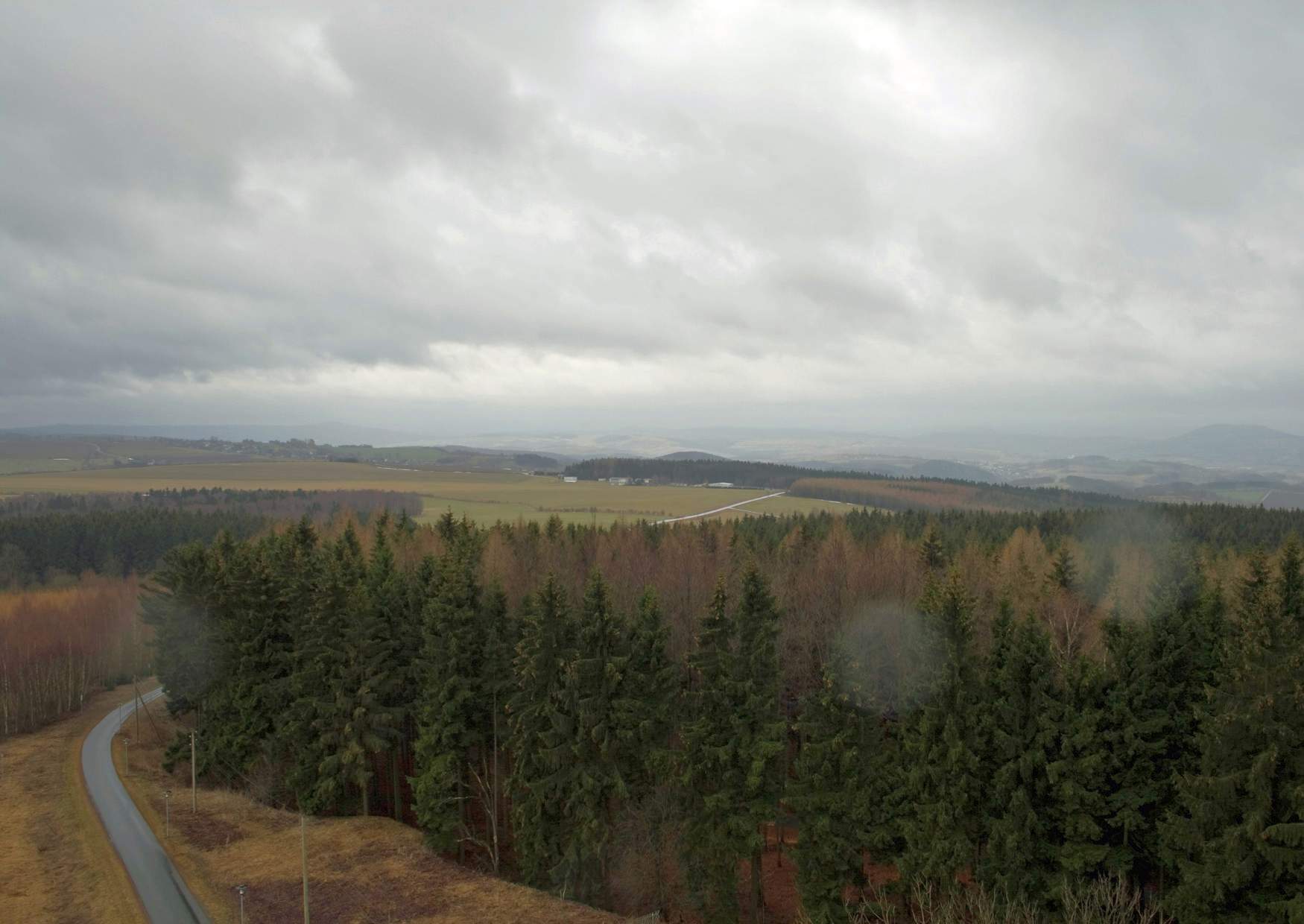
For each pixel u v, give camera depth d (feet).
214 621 182.91
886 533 296.71
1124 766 107.45
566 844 132.77
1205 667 110.93
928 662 132.67
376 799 179.52
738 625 126.52
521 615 152.35
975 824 110.63
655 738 136.05
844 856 116.98
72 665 269.03
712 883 124.36
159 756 208.85
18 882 133.59
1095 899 97.14
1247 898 90.58
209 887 132.98
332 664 157.48
